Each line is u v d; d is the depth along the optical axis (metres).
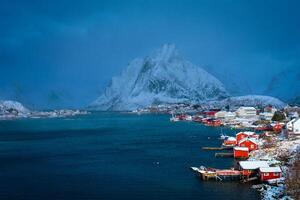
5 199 73.38
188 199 70.06
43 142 173.38
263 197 68.81
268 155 100.88
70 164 109.19
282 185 73.44
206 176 83.81
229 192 73.31
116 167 102.06
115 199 71.69
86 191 77.62
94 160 115.06
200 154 119.31
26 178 91.06
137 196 73.06
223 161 105.62
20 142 176.12
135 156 120.19
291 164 85.19
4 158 123.75
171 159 111.62
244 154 109.06
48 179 89.38
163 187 78.69
